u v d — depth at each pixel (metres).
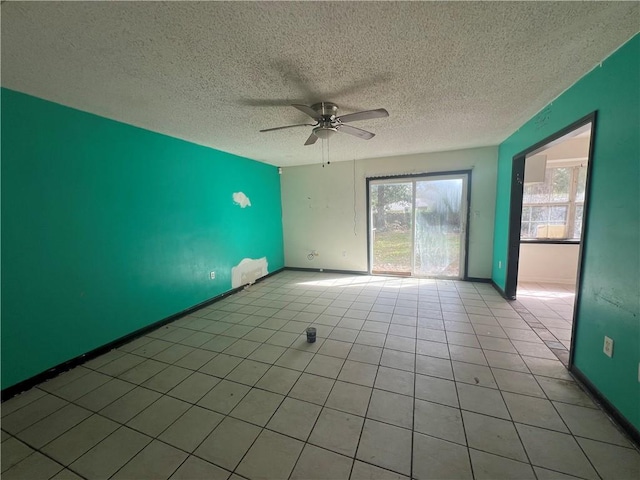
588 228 1.82
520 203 3.40
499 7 1.21
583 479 1.24
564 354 2.27
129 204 2.69
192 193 3.44
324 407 1.75
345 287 4.36
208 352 2.46
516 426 1.55
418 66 1.71
